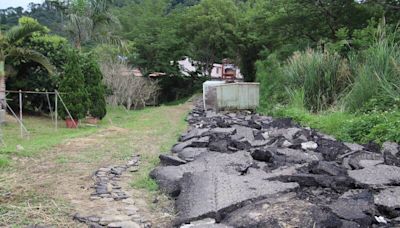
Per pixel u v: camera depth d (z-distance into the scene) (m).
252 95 15.45
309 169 4.76
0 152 6.76
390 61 8.71
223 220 3.59
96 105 13.51
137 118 14.95
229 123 10.12
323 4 15.93
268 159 5.51
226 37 30.91
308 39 18.27
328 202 3.88
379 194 3.86
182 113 16.64
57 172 5.61
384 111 7.71
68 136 9.25
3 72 12.30
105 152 7.14
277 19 17.91
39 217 3.80
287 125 9.20
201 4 33.34
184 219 3.64
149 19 33.06
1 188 4.71
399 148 5.84
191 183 4.53
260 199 3.91
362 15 15.57
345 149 5.93
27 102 15.39
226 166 5.28
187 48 32.84
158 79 30.27
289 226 3.20
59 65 15.19
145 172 5.62
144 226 3.65
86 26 19.20
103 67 20.11
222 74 34.66
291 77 12.62
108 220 3.74
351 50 12.37
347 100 9.62
